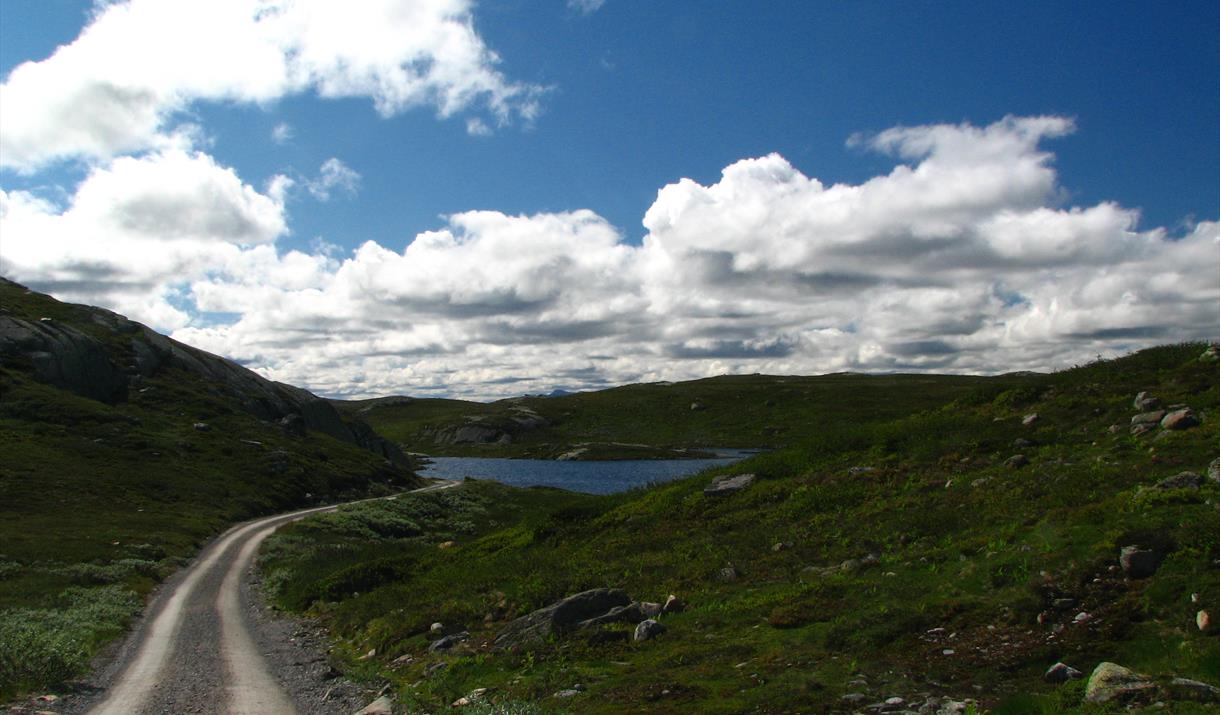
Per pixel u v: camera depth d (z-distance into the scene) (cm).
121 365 12375
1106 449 2133
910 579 1655
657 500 3419
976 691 1120
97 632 2711
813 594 1706
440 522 8375
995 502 2005
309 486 10012
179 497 7569
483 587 2664
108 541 5150
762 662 1373
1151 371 2739
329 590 3512
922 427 3056
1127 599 1243
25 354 10362
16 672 1845
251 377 15438
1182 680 917
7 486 6462
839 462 3028
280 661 2253
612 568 2517
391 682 1808
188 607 3544
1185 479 1592
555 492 10575
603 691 1360
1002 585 1467
